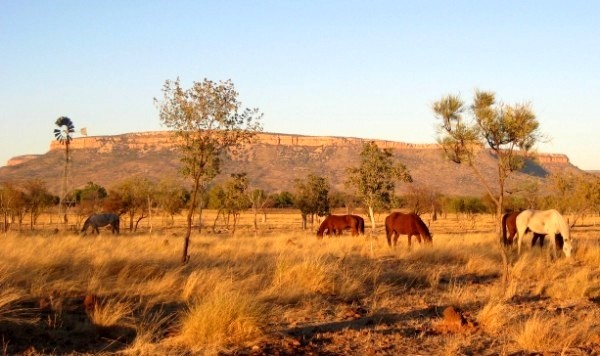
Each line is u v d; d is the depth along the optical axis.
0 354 6.78
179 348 7.24
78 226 44.25
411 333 8.38
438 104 12.04
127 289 10.07
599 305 10.54
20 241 17.23
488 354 7.32
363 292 11.37
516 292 11.78
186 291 10.03
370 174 37.69
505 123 11.60
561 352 7.37
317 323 8.84
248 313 7.98
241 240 24.52
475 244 21.23
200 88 15.36
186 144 15.40
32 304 8.78
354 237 25.06
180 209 48.59
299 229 49.69
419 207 53.56
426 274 13.52
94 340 7.55
